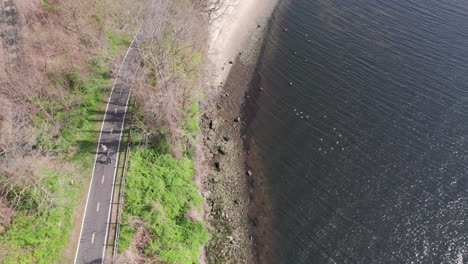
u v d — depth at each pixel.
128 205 42.28
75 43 57.16
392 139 58.22
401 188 51.47
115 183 43.72
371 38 79.56
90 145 47.16
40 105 45.66
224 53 73.00
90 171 44.50
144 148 48.25
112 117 50.91
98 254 37.44
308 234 45.91
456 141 58.19
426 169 54.03
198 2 67.00
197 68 53.25
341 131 59.19
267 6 88.69
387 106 63.75
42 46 53.06
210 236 43.50
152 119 48.72
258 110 62.22
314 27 82.69
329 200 49.69
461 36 80.81
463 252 44.72
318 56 74.44
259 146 56.22
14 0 56.78
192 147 51.31
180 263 38.50
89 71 55.81
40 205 38.62
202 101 60.16
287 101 64.31
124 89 54.56
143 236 40.31
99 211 40.97
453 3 93.50
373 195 50.50
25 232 37.38
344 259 43.75
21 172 37.84
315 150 56.19
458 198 50.56
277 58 73.56
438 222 47.69
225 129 58.09
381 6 90.94
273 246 44.41
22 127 43.75
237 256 42.69
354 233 46.22
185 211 43.69
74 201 41.31
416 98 65.25
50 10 60.12
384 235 46.19
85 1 61.91
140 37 56.69
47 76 51.88
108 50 57.56
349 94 65.88
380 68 71.50
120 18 64.06
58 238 37.84
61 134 47.25
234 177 51.12
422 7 91.12
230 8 83.50
